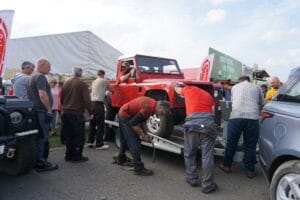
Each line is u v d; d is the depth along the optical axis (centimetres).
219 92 624
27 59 1152
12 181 473
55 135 848
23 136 455
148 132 566
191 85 530
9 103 450
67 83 578
